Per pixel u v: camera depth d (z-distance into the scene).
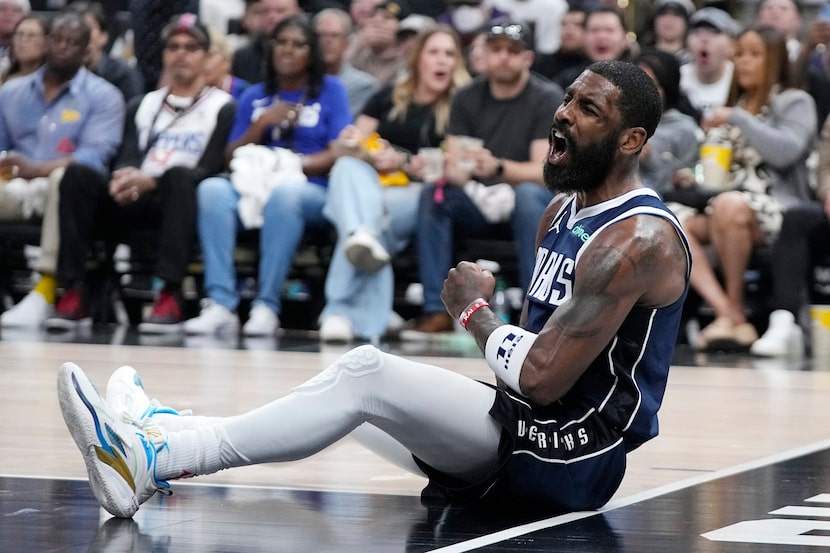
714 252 12.79
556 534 4.84
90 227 13.69
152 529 4.83
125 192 13.36
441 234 12.90
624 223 5.10
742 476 6.23
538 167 12.65
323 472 6.26
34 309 13.62
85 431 4.81
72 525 4.87
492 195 12.80
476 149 12.57
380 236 12.90
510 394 5.38
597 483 5.25
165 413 5.37
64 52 14.00
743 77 12.85
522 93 12.87
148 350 11.52
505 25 12.76
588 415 5.22
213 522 4.99
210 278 13.36
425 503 5.48
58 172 13.64
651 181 12.81
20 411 7.84
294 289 14.95
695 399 9.19
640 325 5.18
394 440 5.57
